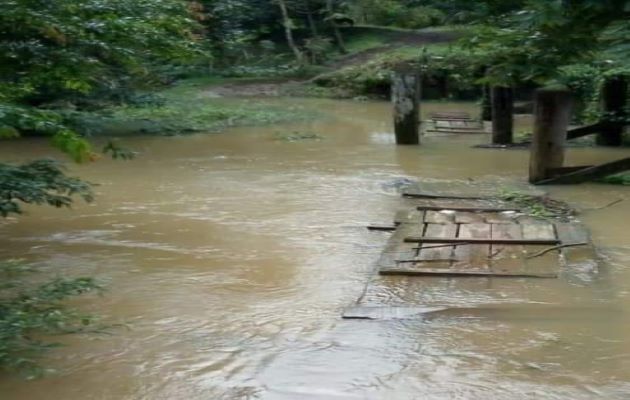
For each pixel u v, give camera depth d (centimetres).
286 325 502
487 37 941
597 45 896
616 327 487
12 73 591
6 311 442
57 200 582
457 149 1288
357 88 2466
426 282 573
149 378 429
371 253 665
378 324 498
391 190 925
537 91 939
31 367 433
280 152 1268
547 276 578
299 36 3228
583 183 935
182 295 564
